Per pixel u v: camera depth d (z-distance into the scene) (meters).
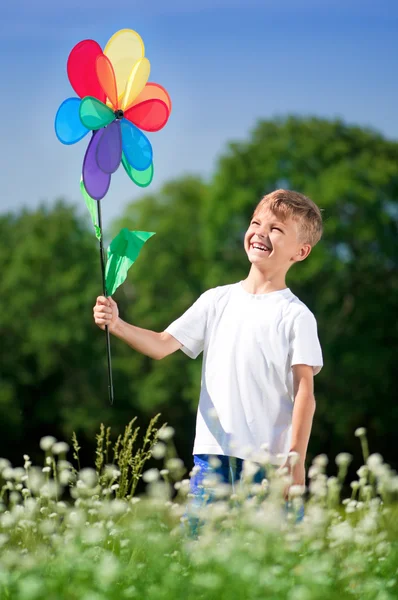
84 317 21.53
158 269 20.98
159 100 3.23
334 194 18.91
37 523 2.87
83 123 3.05
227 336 3.11
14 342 21.66
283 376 3.02
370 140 20.81
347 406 19.09
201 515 2.62
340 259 19.20
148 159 3.26
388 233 19.33
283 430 3.01
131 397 21.14
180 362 20.53
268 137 20.53
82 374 21.42
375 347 19.45
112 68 3.15
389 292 19.62
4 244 23.22
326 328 19.55
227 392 3.03
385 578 2.55
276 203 3.16
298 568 2.43
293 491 2.69
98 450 2.97
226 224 19.66
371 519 2.70
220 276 19.47
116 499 2.74
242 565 2.30
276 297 3.12
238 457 2.95
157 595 2.21
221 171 19.94
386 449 19.69
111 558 2.32
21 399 21.53
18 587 2.24
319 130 20.44
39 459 21.41
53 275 21.70
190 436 20.53
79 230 22.73
